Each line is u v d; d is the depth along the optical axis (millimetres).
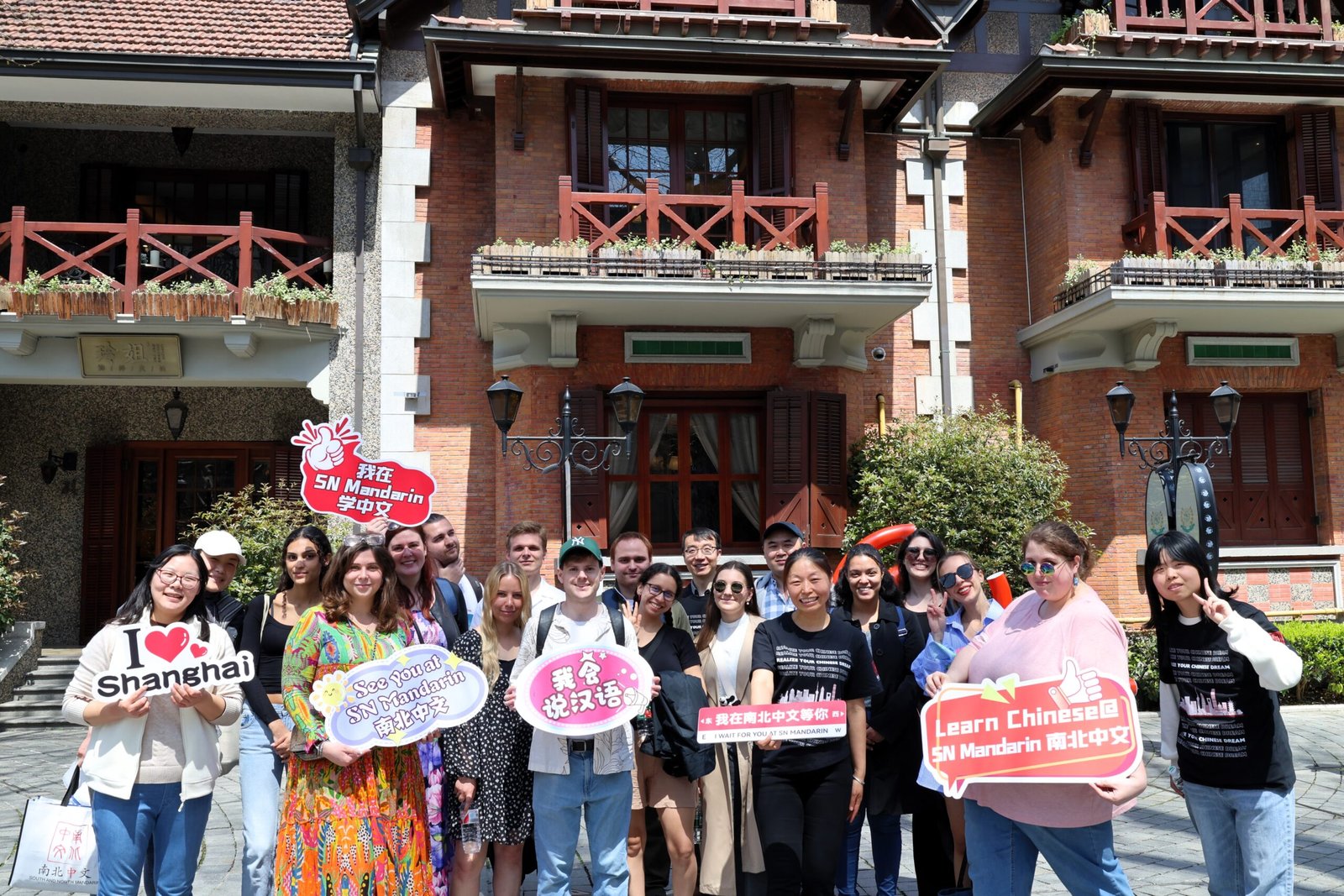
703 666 5242
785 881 4375
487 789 4645
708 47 11297
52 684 10992
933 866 5164
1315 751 8883
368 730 4008
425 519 6277
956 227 13258
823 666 4609
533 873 5980
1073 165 12516
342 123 12477
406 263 12336
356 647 4121
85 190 13320
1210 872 4008
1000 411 12289
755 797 4586
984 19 13680
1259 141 13117
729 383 11969
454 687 4137
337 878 3936
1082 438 12406
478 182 12562
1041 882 5699
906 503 11219
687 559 6195
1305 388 12695
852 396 12352
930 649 5141
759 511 12164
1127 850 6375
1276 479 12742
